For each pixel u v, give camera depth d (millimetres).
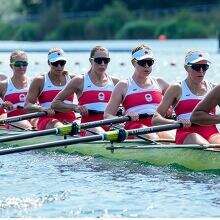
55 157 58344
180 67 160750
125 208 41281
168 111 59188
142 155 54906
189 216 39406
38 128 66188
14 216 39656
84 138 50906
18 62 71812
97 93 64000
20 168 53875
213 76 134125
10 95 72312
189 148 52781
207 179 48469
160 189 45906
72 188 46562
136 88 60219
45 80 67875
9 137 54156
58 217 39469
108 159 56188
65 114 66188
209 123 50000
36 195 44562
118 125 62938
